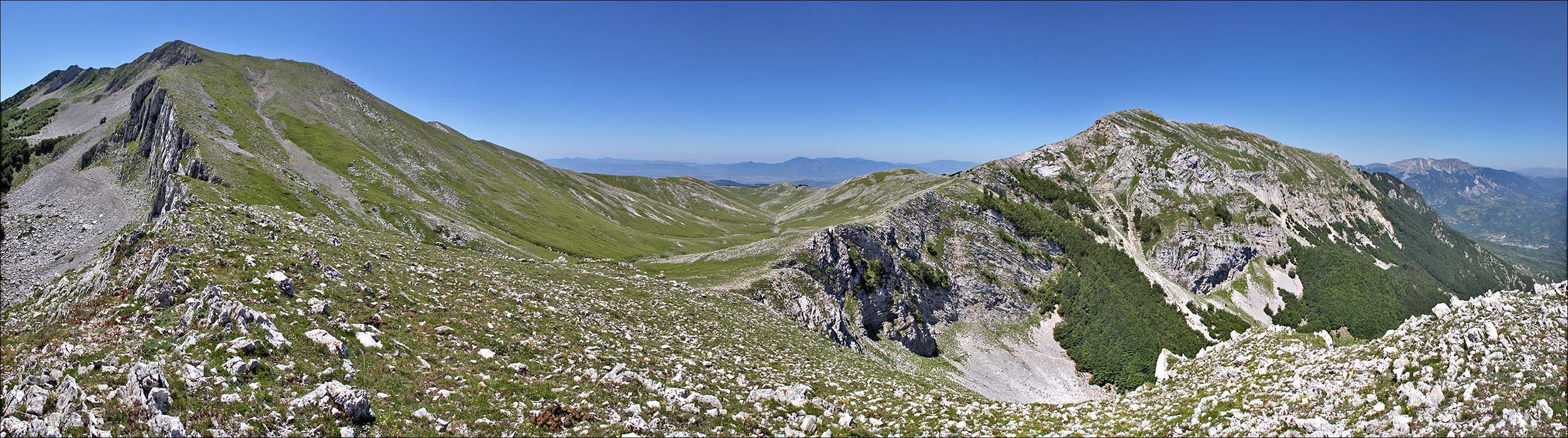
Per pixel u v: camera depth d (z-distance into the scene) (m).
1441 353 22.95
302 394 18.69
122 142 147.25
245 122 137.75
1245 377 30.06
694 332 45.59
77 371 17.56
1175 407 28.30
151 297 24.25
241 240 33.44
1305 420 22.27
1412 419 20.67
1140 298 179.62
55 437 14.82
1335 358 27.70
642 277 68.06
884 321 108.12
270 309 24.41
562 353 30.12
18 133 190.75
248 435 16.05
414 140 171.12
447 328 29.23
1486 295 26.16
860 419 27.39
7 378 17.78
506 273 49.44
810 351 54.31
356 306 29.14
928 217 161.00
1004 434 26.52
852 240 112.69
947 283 138.88
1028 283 159.88
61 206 119.75
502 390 22.69
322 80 192.12
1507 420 19.02
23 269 96.44
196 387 17.28
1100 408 30.81
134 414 15.65
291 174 115.31
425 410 19.47
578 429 20.53
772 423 25.02
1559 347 20.58
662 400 24.86
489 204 144.88
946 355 119.62
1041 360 133.62
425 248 54.59
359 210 109.44
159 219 36.12
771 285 82.19
